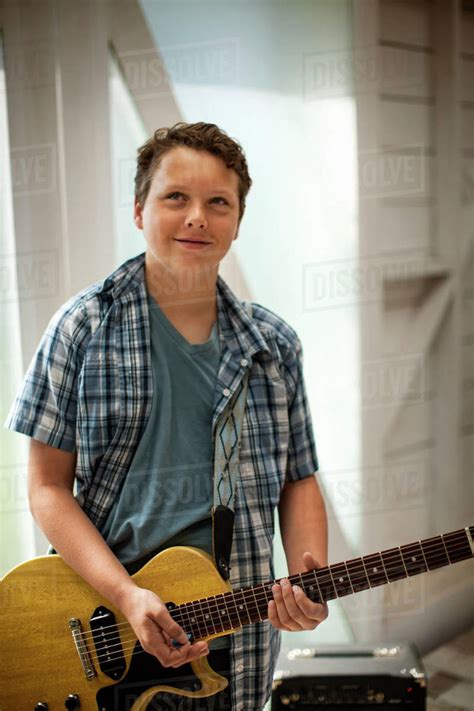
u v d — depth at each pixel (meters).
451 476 2.69
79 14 1.89
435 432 2.64
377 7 2.25
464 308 2.62
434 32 2.39
